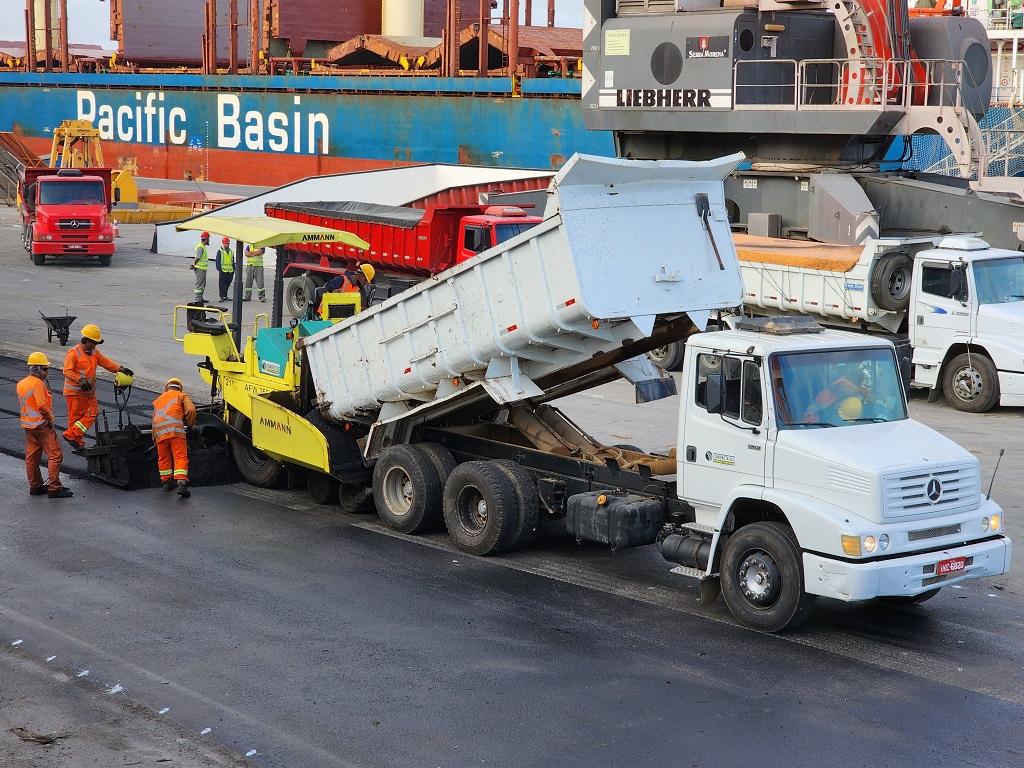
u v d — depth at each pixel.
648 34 33.84
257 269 36.09
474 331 13.98
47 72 92.12
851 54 31.38
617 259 12.80
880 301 24.53
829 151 31.81
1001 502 17.06
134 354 27.58
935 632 12.13
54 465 16.70
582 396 24.70
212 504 16.77
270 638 11.62
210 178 80.56
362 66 75.00
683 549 12.60
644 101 34.31
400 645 11.48
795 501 11.41
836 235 29.45
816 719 9.91
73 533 15.14
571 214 12.55
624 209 12.92
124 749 9.25
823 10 33.25
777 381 11.80
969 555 11.55
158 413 16.95
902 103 31.36
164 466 17.30
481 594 13.05
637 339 13.27
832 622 12.38
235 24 79.44
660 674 10.84
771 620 11.71
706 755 9.22
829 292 25.34
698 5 33.81
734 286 13.66
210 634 11.71
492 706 10.09
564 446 15.01
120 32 84.19
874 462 11.20
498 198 40.84
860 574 10.92
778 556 11.56
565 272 12.66
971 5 45.25
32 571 13.59
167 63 87.31
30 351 27.77
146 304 35.28
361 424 16.70
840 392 12.09
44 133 92.44
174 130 82.50
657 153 35.97
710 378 12.00
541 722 9.79
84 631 11.77
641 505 13.05
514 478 14.31
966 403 23.73
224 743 9.37
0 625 11.89
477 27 65.56
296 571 13.76
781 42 32.75
